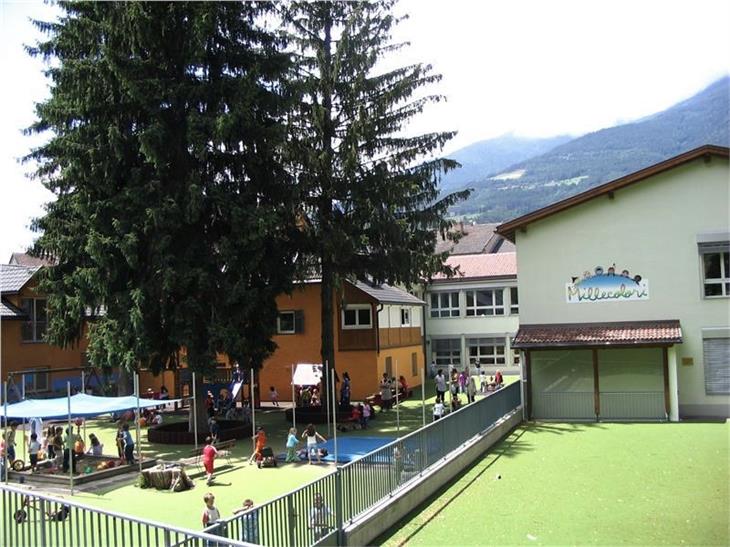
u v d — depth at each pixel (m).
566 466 17.89
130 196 21.08
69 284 22.41
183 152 22.53
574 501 14.39
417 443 14.83
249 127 22.50
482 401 20.70
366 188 25.62
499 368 48.19
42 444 22.89
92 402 19.58
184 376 34.12
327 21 27.00
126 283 21.94
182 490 16.33
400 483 13.77
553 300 28.19
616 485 15.72
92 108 21.66
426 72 26.31
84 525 8.34
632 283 27.33
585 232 27.94
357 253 26.45
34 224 22.98
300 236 25.61
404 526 12.75
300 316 36.78
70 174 21.52
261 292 23.12
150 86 21.41
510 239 31.02
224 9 22.69
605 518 13.12
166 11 21.84
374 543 11.78
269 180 24.02
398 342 40.38
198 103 22.52
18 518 8.93
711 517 13.08
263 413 30.86
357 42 25.81
